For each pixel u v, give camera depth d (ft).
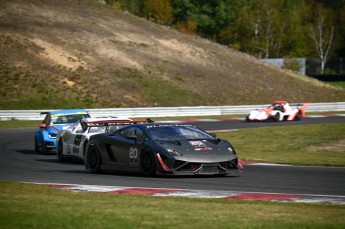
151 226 68.85
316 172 139.95
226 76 579.89
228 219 73.15
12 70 483.51
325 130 254.47
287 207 82.99
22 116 370.53
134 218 73.77
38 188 107.24
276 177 128.77
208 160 124.16
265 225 69.10
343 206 84.33
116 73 521.24
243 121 369.50
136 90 501.15
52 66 503.20
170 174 122.93
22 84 468.34
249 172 139.54
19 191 102.99
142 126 134.41
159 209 80.94
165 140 128.57
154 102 489.67
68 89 476.13
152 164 126.11
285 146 213.46
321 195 98.17
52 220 72.59
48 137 198.80
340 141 221.05
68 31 582.35
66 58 523.70
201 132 135.13
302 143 219.61
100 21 634.43
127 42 595.47
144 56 573.33
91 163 142.92
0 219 73.26
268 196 97.14
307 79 650.02
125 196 96.43
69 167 158.61
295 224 69.62
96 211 79.00
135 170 131.03
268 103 542.57
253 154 190.90
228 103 521.24
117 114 378.94
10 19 577.84
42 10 620.90
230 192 102.27
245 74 598.75
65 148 173.88
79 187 109.81
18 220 72.69
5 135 276.21
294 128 269.44
